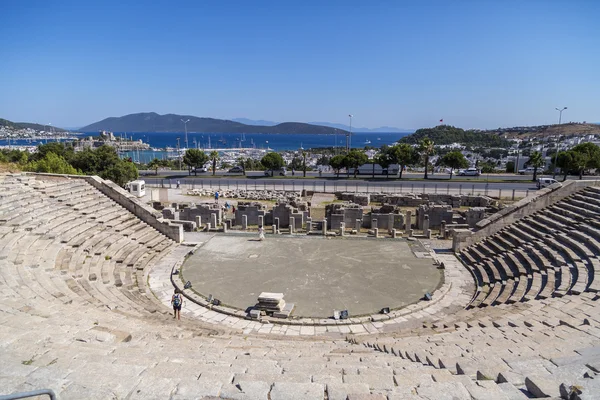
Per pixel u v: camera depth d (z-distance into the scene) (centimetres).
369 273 2536
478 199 4897
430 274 2522
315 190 6003
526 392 764
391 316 1962
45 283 1780
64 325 1266
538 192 3050
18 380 800
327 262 2734
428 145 7269
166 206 4525
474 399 707
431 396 718
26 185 2958
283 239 3303
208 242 3209
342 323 1898
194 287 2312
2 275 1739
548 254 2278
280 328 1864
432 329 1664
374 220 3606
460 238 2931
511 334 1315
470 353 1109
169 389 774
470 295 2216
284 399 730
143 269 2517
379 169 8362
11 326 1202
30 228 2336
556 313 1490
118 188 3338
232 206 4528
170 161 11894
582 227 2381
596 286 1709
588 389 668
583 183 2978
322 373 933
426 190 5862
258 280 2419
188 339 1374
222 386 791
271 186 6519
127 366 891
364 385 777
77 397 738
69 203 2902
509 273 2291
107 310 1664
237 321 1938
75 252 2312
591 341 1144
